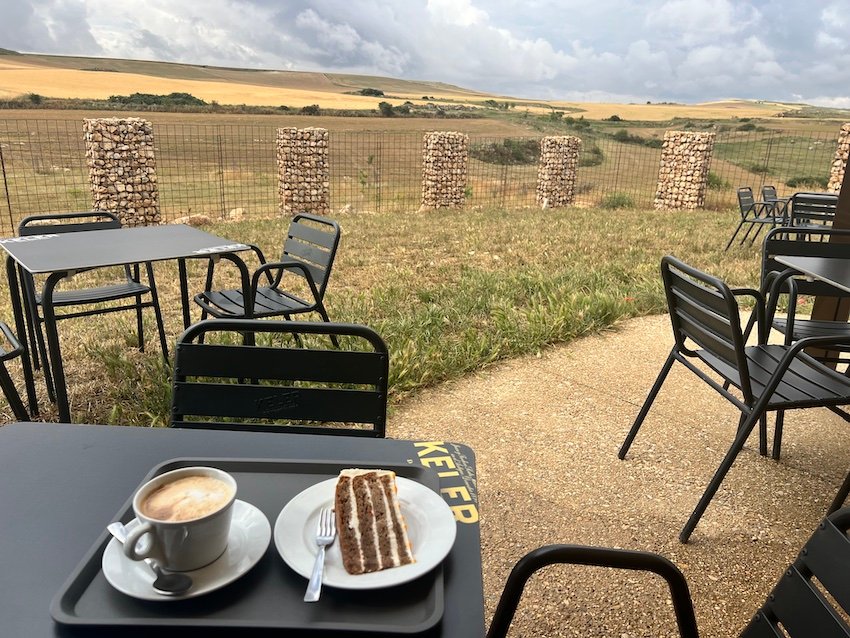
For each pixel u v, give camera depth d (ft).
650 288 19.44
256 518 3.29
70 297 11.91
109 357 12.78
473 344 13.94
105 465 3.92
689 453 10.03
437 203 44.21
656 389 9.50
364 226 33.76
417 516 3.37
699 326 8.17
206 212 41.93
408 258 25.57
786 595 3.12
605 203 49.03
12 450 4.04
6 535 3.23
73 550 3.14
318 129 39.24
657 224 35.86
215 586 2.79
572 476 9.36
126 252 10.10
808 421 11.18
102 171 32.81
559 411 11.50
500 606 3.57
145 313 16.63
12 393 8.83
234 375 5.32
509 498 8.77
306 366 5.32
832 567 2.91
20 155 63.31
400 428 10.78
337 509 3.17
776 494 8.88
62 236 11.56
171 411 5.32
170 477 3.10
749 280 22.02
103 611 2.68
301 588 2.89
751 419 7.36
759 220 27.76
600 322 16.22
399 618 2.74
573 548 3.56
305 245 12.71
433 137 42.83
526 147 89.10
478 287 19.42
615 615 6.63
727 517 8.34
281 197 40.06
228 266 22.90
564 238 30.27
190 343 5.40
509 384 12.68
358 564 2.95
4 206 40.52
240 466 3.86
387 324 14.87
